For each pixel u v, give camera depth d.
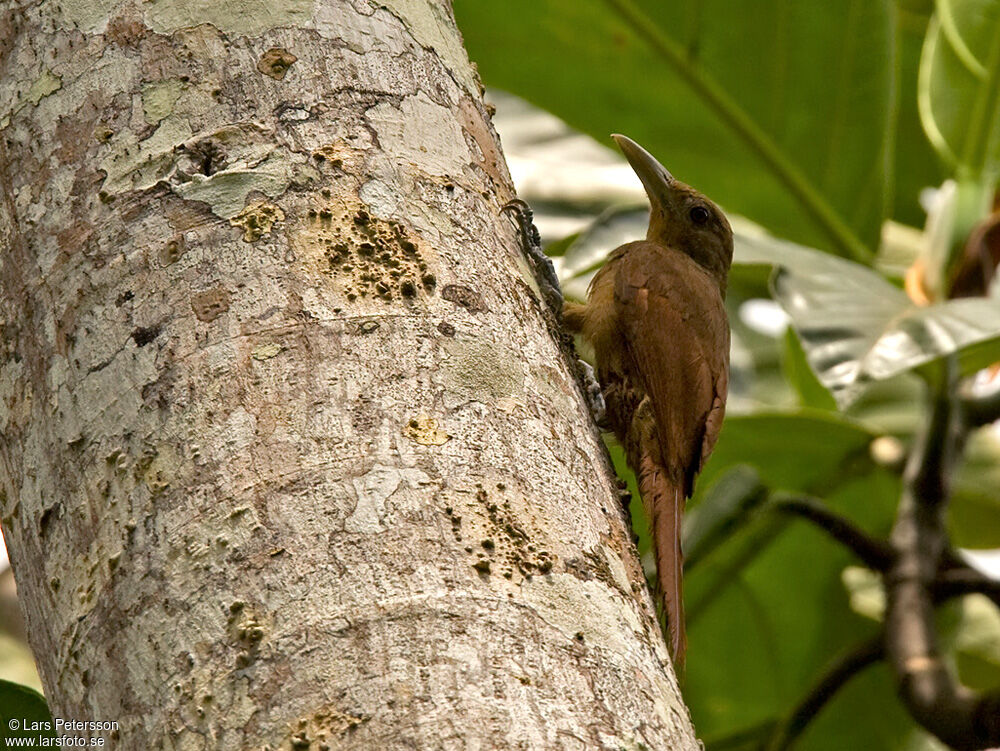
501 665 3.47
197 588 3.61
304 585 3.54
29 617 4.18
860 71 9.16
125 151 4.47
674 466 7.72
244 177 4.38
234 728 3.38
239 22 4.74
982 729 7.53
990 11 9.01
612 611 3.84
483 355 4.20
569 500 4.05
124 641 3.66
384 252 4.32
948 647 9.99
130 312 4.14
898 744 10.73
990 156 9.00
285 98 4.61
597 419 7.86
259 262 4.20
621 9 9.16
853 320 7.30
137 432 3.92
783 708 10.91
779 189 9.64
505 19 9.38
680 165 9.83
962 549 10.66
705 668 10.95
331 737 3.30
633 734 3.56
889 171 9.48
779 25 9.09
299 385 3.93
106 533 3.85
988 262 8.86
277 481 3.73
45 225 4.45
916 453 8.59
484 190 4.86
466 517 3.76
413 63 4.96
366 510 3.69
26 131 4.66
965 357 7.97
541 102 9.80
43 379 4.23
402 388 3.98
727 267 9.64
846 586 10.52
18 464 4.24
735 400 12.23
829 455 9.57
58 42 4.77
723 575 10.13
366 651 3.42
